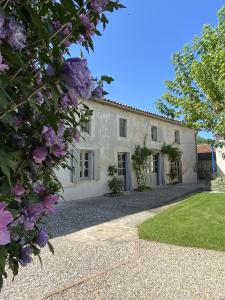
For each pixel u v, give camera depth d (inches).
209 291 161.3
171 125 840.3
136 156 669.9
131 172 661.3
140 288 164.4
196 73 423.8
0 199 41.3
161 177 776.9
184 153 900.6
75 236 272.2
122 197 552.7
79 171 521.3
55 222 327.6
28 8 41.8
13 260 53.1
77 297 153.0
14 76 42.1
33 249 56.0
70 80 41.3
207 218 334.6
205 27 422.3
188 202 463.5
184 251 229.0
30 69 47.6
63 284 168.7
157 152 767.1
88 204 464.1
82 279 175.5
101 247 239.5
